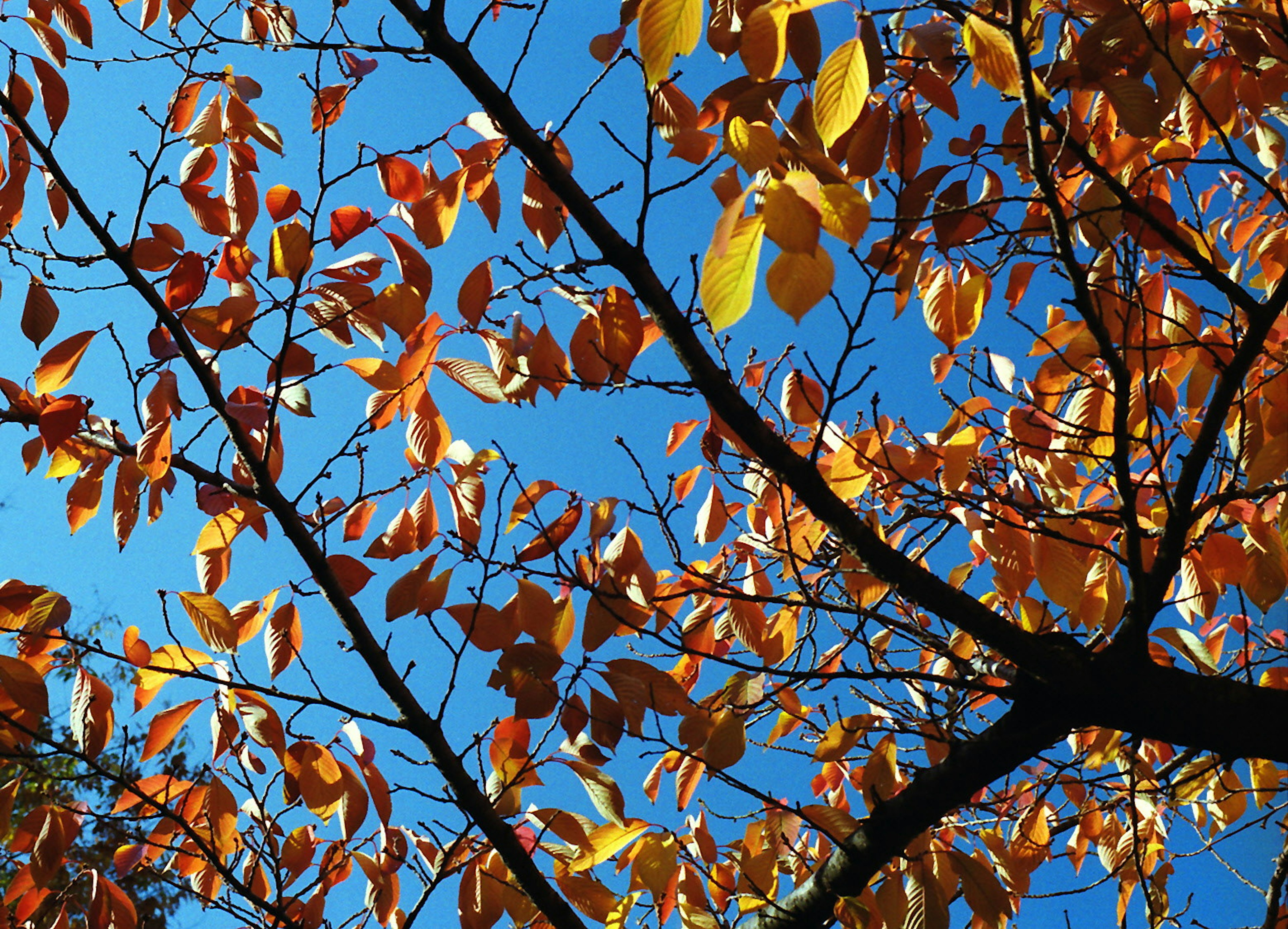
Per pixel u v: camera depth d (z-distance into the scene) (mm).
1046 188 2826
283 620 3096
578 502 3092
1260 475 2875
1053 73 2887
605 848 3125
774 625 3127
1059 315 3299
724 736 3059
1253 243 3223
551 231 3076
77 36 3045
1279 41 3000
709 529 3186
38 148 2988
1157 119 2854
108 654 3035
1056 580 2980
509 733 3139
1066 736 3006
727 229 2555
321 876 3148
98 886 3094
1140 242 2920
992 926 3053
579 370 3018
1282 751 2895
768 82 2816
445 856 3100
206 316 3047
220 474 3096
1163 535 2955
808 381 3170
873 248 2957
